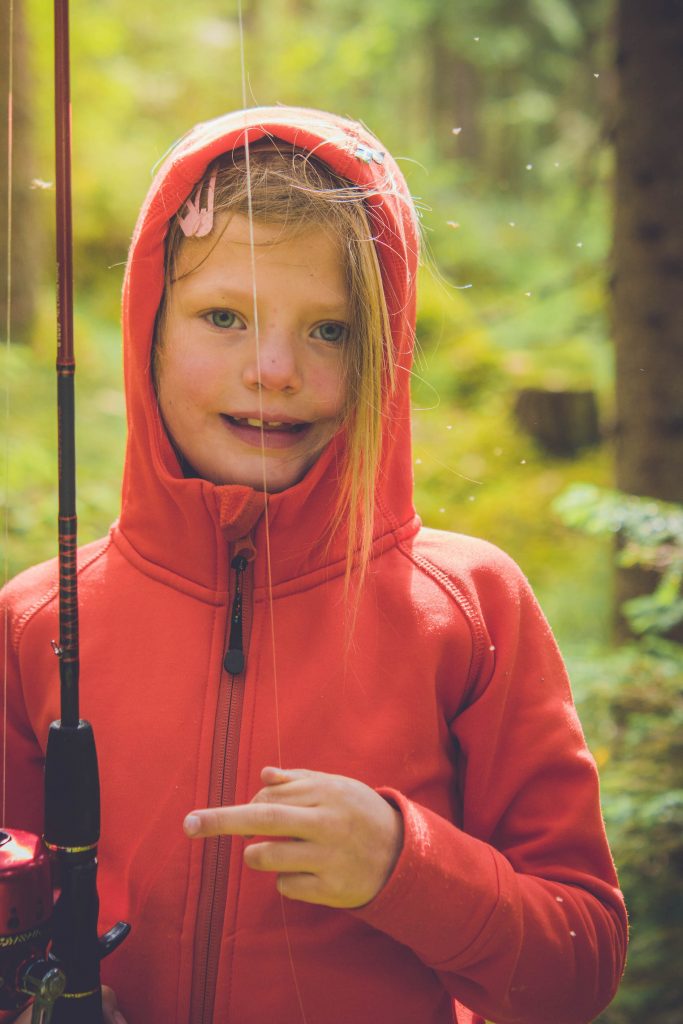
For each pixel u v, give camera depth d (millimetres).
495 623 1316
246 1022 1179
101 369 6867
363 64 12078
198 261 1230
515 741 1288
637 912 2809
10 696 1349
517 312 7766
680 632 3545
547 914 1167
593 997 1215
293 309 1217
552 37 11477
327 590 1305
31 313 6027
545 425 7293
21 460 3768
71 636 1083
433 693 1257
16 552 3486
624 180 3801
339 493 1300
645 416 3781
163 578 1327
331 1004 1181
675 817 2779
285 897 1193
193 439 1282
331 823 1033
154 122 10898
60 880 1081
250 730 1247
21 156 6074
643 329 3783
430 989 1230
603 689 3121
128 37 11195
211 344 1241
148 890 1214
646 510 2932
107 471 4945
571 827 1257
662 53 3738
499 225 11266
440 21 11617
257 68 12023
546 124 12297
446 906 1088
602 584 5254
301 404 1239
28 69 6125
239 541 1292
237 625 1295
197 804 1230
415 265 1376
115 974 1215
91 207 9312
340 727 1234
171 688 1271
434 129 13594
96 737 1267
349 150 1252
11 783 1354
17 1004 1060
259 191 1203
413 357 1405
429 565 1330
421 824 1098
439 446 6980
